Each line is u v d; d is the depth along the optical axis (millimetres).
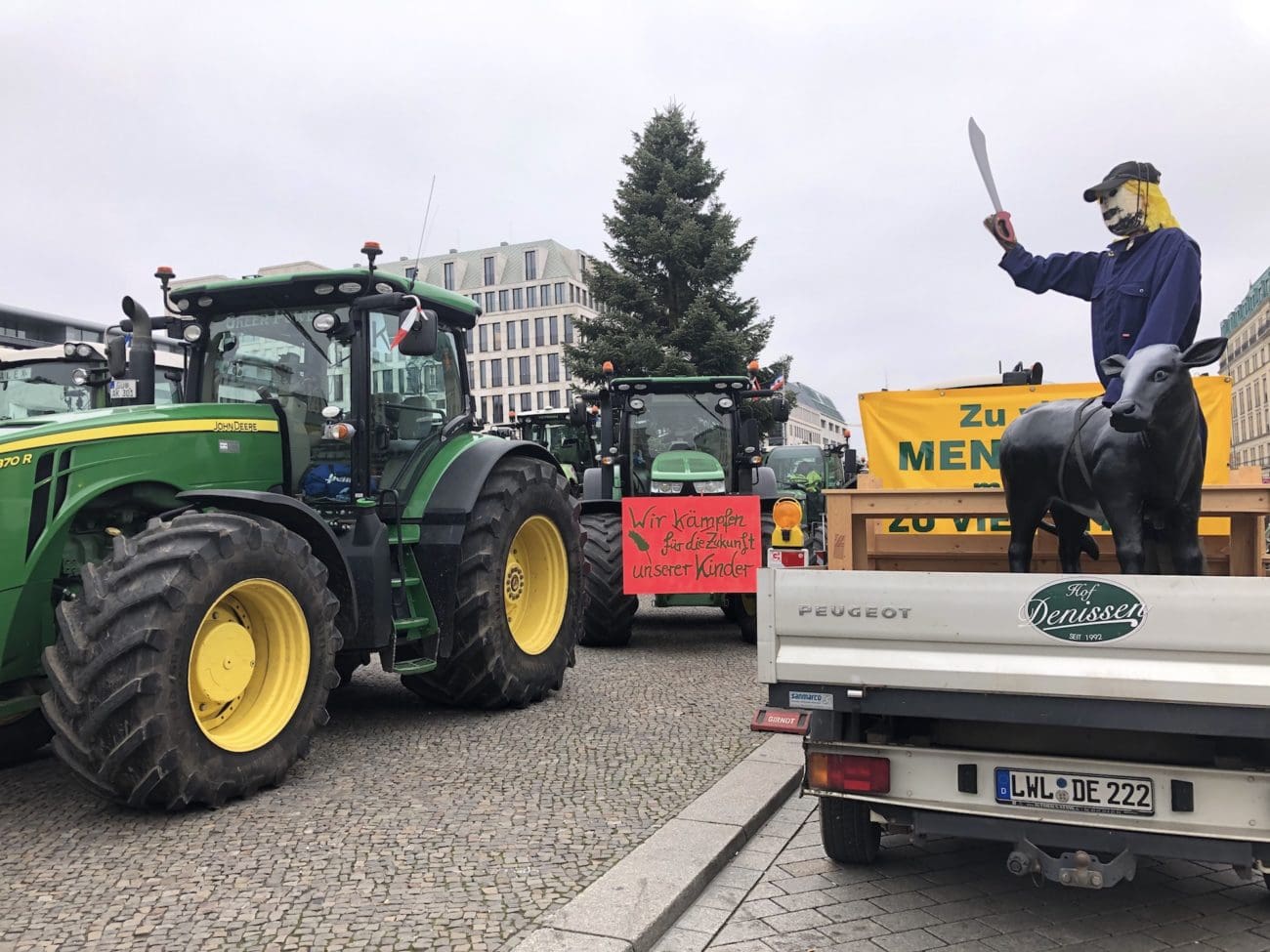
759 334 29203
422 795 4426
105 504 4699
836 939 3145
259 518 4633
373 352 5793
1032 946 3098
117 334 5809
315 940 2973
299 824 4020
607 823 4051
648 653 8453
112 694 3867
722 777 4703
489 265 90250
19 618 4309
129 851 3713
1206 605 2764
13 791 4512
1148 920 3301
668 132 30531
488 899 3277
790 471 19828
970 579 3016
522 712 6188
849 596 3148
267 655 4648
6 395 7512
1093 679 2861
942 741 3412
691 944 3104
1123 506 3496
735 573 8406
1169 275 3576
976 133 4016
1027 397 5688
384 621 5418
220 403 5520
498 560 6090
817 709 3213
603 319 29359
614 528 8805
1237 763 2967
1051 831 3066
